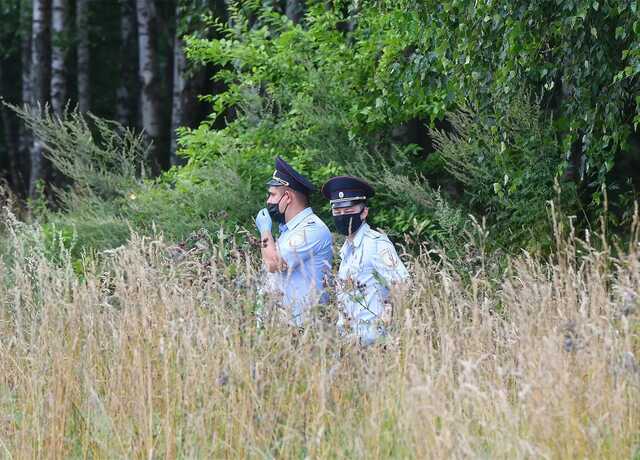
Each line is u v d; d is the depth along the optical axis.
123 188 20.56
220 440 9.66
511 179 15.87
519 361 9.51
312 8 19.20
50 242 17.94
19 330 11.30
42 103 33.34
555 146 15.79
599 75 14.30
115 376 10.45
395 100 17.14
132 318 10.64
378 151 18.41
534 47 14.55
